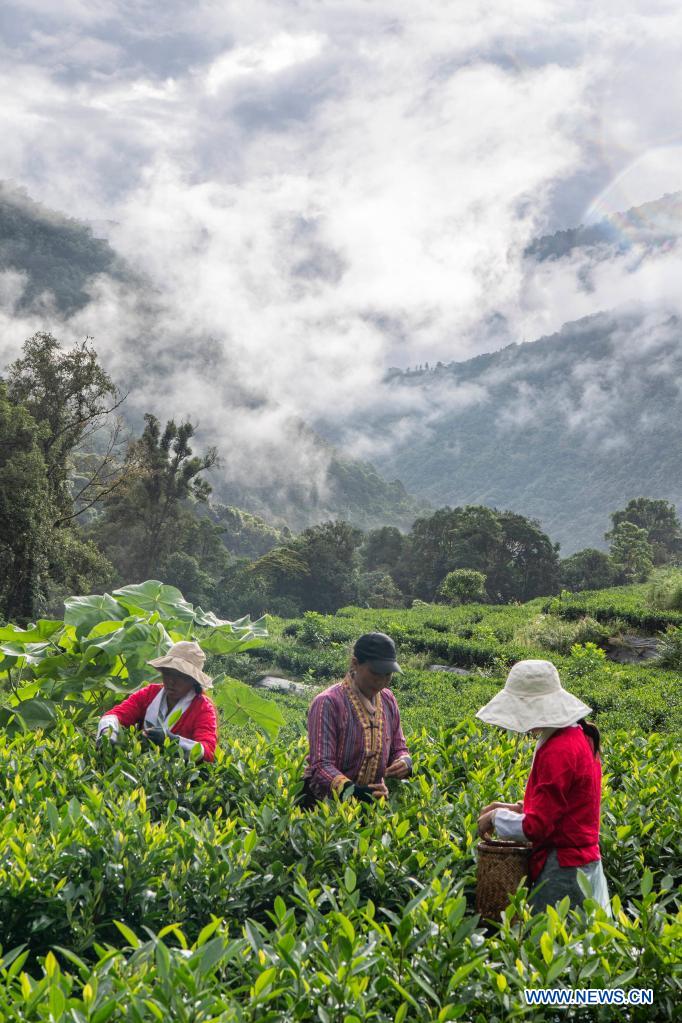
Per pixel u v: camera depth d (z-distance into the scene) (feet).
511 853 12.50
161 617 24.59
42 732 19.12
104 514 231.30
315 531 295.89
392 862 12.73
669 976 9.39
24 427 118.73
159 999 8.09
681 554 368.89
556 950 9.34
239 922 12.16
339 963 9.07
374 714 16.56
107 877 11.61
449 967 9.40
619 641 75.51
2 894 10.98
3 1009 7.94
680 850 14.99
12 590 119.24
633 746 21.43
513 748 19.57
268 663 84.38
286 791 15.69
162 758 16.79
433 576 313.73
